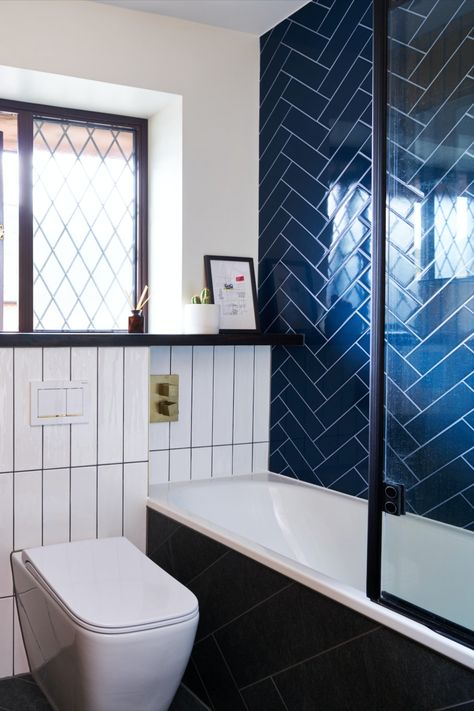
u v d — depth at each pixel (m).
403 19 1.59
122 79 2.80
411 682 1.48
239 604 2.06
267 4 2.80
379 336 1.64
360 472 2.61
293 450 2.98
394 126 1.62
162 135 3.09
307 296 2.86
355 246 2.60
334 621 1.69
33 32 2.65
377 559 1.61
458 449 1.48
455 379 1.49
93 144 3.13
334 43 2.69
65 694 2.02
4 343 2.36
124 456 2.61
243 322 3.02
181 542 2.40
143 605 1.89
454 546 1.46
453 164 1.49
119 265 3.18
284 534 2.77
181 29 2.93
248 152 3.09
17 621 2.44
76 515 2.53
